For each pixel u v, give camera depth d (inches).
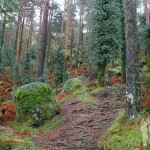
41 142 392.8
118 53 756.0
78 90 738.8
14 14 275.3
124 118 365.7
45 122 498.6
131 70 365.4
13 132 433.4
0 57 1218.0
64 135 418.0
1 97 842.2
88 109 546.0
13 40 1964.8
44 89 542.3
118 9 754.8
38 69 760.3
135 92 360.2
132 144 287.0
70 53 1549.0
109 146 315.0
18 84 1027.3
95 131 423.5
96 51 754.8
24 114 509.4
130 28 374.0
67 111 550.9
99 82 759.1
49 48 1683.1
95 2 764.0
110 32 746.2
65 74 1077.1
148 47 739.4
